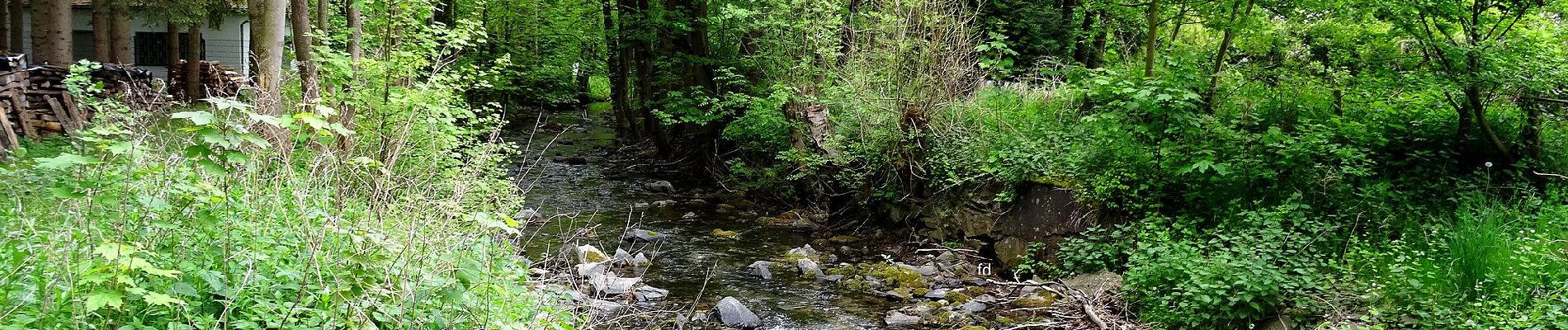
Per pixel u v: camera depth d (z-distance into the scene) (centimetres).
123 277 339
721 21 1689
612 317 812
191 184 441
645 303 888
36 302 360
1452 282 657
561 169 1908
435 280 445
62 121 1239
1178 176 919
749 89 1722
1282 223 818
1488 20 821
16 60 1195
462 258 484
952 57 1167
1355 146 892
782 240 1236
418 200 550
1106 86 1009
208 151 364
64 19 1470
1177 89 884
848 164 1308
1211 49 1114
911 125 1163
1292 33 981
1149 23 1105
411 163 754
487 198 763
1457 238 697
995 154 1087
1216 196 892
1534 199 764
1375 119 916
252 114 379
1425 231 763
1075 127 1083
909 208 1194
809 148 1426
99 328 358
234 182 492
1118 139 961
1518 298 611
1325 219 828
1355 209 821
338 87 837
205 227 420
